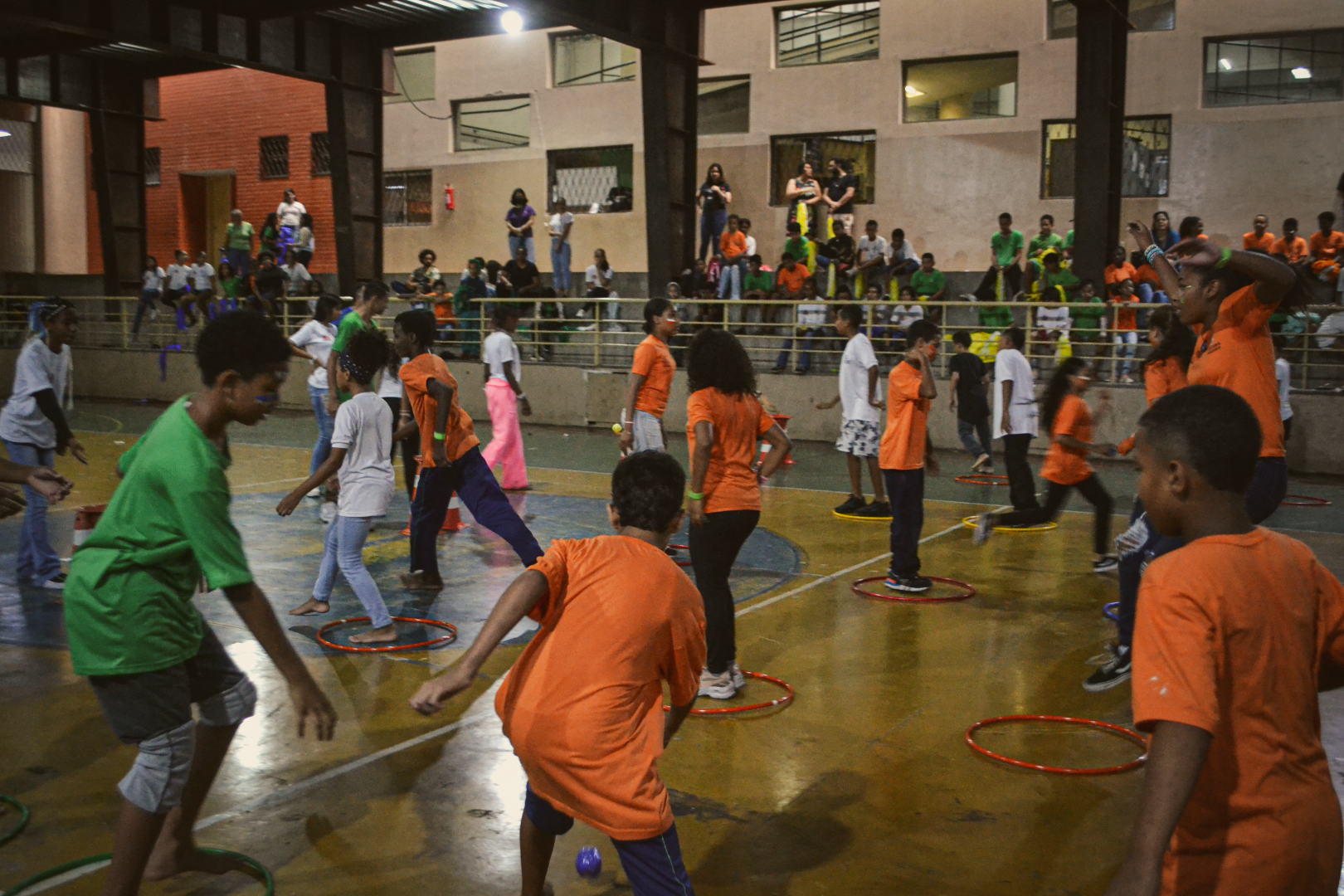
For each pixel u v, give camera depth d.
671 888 2.77
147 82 25.39
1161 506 2.21
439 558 8.85
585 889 3.64
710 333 5.33
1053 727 5.23
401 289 21.47
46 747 4.88
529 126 25.22
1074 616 7.22
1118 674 5.72
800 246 18.84
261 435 17.59
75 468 13.40
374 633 6.45
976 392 13.49
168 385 23.78
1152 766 1.88
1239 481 2.13
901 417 7.59
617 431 8.71
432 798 4.36
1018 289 17.14
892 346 17.78
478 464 7.45
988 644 6.59
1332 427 14.40
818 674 6.01
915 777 4.62
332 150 20.72
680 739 5.03
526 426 19.39
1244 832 1.99
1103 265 16.30
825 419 17.41
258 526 10.10
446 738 5.02
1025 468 10.00
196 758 3.54
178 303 24.02
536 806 3.07
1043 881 3.74
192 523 3.02
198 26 18.14
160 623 3.13
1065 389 8.13
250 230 24.55
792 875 3.76
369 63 20.92
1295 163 18.81
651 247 18.31
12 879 3.67
